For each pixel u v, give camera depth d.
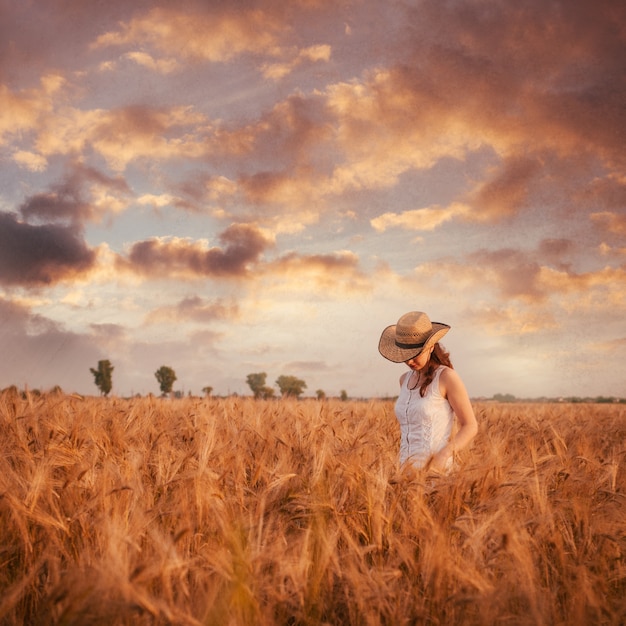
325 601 2.26
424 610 2.12
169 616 1.77
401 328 3.87
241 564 2.07
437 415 3.83
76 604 1.78
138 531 2.43
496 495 2.95
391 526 2.71
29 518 2.64
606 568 2.53
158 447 4.10
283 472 3.38
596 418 7.42
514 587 2.23
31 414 4.68
